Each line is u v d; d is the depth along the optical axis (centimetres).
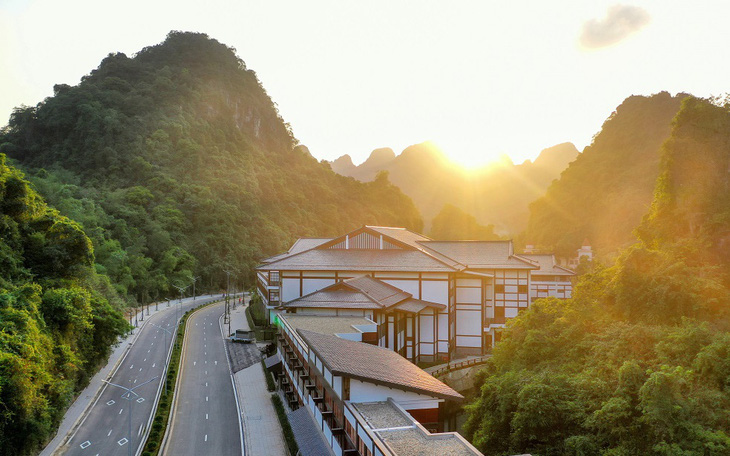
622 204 15350
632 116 19462
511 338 4388
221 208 15650
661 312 3381
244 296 13225
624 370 2652
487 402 3400
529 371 3522
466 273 6444
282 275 6375
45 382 3766
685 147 4556
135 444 3953
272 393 5197
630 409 2536
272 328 7450
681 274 3497
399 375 3127
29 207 5875
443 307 5969
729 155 4350
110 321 5759
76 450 3834
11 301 4241
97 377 5675
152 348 7112
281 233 17450
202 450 3856
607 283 4031
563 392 2938
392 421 2616
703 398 2530
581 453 2550
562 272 8594
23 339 3775
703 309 3253
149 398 5034
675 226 4388
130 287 11219
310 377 3838
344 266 6241
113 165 15575
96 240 10838
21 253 5509
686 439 2280
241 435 4153
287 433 4028
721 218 3969
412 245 6806
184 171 16875
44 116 17200
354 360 3219
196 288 13675
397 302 5359
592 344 3453
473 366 5638
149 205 14625
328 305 5041
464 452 2222
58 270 5850
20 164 15475
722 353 2692
